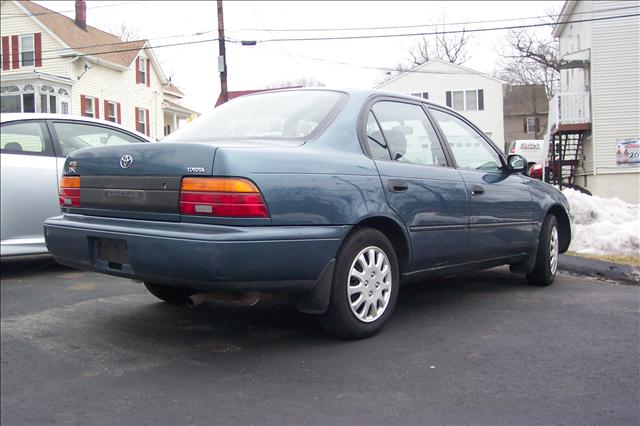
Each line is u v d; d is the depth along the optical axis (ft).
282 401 10.22
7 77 82.74
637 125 69.21
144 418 9.82
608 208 35.06
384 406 9.93
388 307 13.52
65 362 12.42
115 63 97.19
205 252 10.46
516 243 17.33
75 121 21.68
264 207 10.85
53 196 20.42
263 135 13.17
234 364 11.98
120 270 11.98
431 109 15.97
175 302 16.56
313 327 14.33
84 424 9.73
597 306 16.33
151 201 11.57
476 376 11.15
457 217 14.89
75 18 97.71
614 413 9.61
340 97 13.78
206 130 14.12
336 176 12.09
